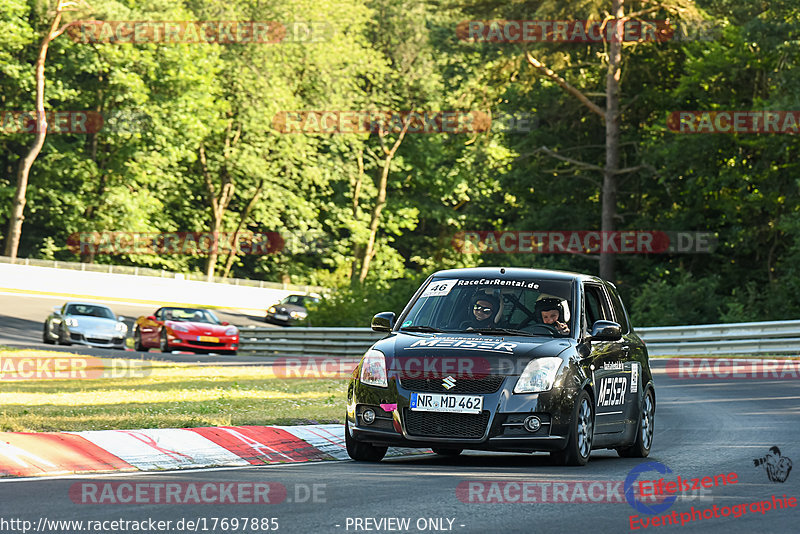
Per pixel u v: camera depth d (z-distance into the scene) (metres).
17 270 176.62
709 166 133.88
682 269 130.88
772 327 89.31
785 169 130.38
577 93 143.38
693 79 133.88
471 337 33.34
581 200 158.25
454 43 148.75
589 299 36.84
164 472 29.70
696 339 94.44
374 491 26.23
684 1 129.50
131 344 130.12
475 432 31.33
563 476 29.73
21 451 30.19
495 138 154.88
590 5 131.50
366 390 32.59
